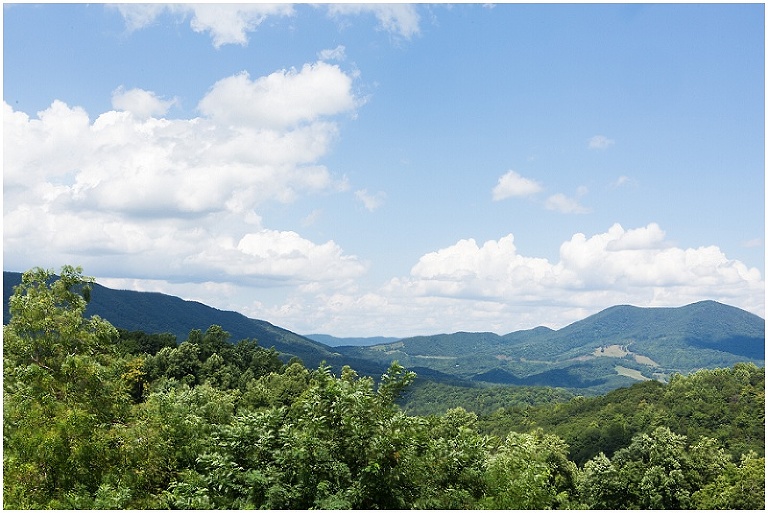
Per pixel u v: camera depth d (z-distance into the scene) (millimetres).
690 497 48812
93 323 14188
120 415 12250
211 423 13016
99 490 9391
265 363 78375
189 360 68812
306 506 7711
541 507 9367
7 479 10000
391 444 7953
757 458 50969
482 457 9156
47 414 11219
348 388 8516
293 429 8391
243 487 7945
